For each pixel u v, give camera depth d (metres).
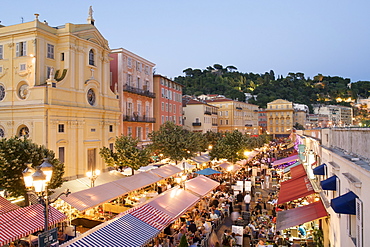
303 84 189.25
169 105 55.53
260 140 69.94
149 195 24.59
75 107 29.09
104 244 11.02
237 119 96.06
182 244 12.96
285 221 13.68
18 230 13.45
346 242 9.87
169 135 35.66
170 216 15.64
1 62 29.11
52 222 14.98
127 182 23.11
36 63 27.62
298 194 16.94
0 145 18.27
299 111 120.19
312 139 19.98
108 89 35.41
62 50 29.77
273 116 116.81
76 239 11.06
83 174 30.38
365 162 8.05
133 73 42.88
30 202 19.38
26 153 18.53
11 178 17.86
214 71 192.50
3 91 28.92
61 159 28.14
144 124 45.31
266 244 16.47
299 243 15.87
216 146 38.22
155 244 16.47
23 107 26.83
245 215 22.09
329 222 13.65
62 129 28.39
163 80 53.03
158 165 35.41
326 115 126.69
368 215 7.34
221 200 25.06
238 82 177.25
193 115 75.50
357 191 8.40
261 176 36.47
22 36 28.17
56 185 20.22
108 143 34.66
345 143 10.74
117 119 36.62
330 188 11.89
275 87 171.50
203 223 20.41
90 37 32.34
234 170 34.12
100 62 34.03
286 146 78.31
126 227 12.78
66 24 29.72
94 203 18.25
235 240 17.16
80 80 30.62
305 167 24.44
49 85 26.77
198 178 24.42
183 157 35.34
